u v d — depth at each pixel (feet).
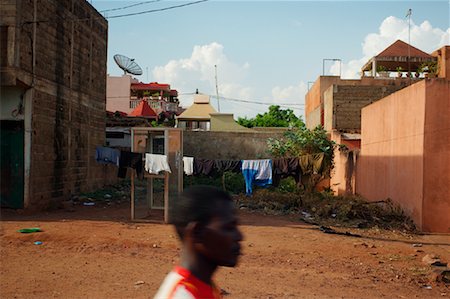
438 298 22.17
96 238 34.04
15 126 48.42
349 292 22.59
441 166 41.42
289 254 30.96
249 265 27.68
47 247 31.48
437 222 41.29
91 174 67.51
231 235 5.82
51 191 53.42
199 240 5.76
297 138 67.72
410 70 106.63
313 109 108.37
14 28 44.91
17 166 48.11
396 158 49.21
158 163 42.09
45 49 51.60
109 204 55.62
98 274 25.02
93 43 68.08
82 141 63.77
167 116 136.46
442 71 85.05
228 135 79.87
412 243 36.27
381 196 54.90
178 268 5.85
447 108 41.47
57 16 54.85
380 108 55.88
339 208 49.37
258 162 46.91
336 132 77.05
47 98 52.11
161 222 42.32
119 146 86.63
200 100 117.70
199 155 79.87
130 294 21.47
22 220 41.55
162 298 5.54
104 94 73.67
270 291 22.35
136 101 144.15
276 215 49.96
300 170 47.14
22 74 45.98
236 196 61.52
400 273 26.81
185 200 5.93
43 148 51.13
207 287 5.74
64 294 21.40
